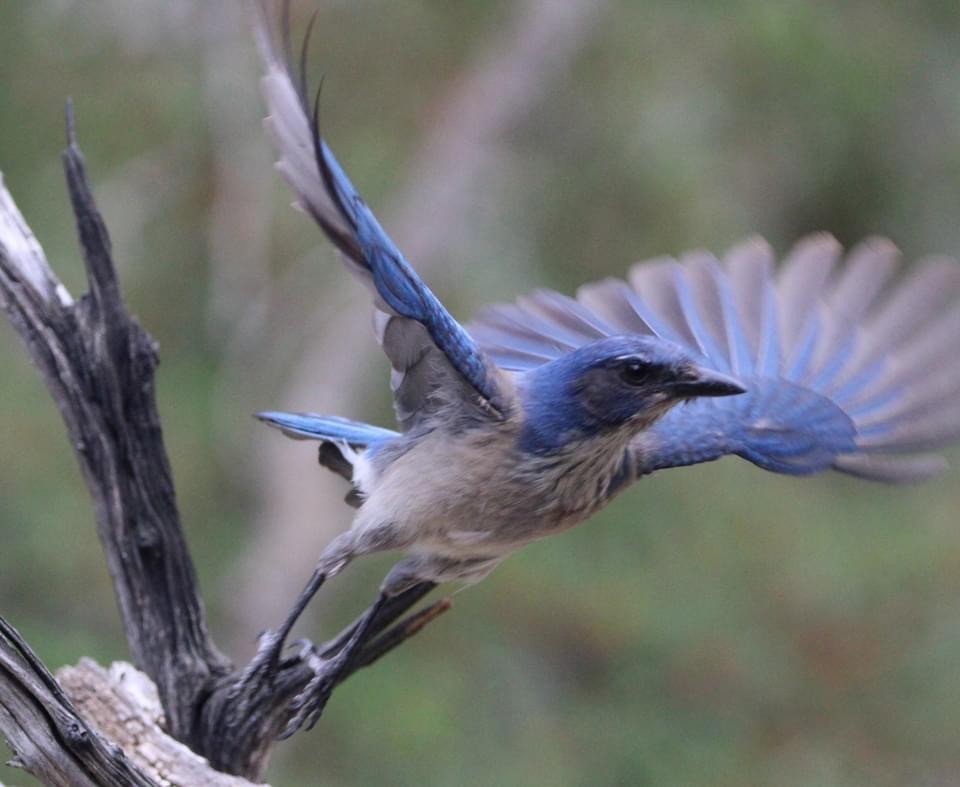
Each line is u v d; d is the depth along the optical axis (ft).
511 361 31.83
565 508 28.53
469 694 51.08
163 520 30.17
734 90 54.08
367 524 28.48
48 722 24.84
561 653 52.26
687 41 54.34
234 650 51.19
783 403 31.73
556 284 53.01
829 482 54.54
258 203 51.65
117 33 51.11
